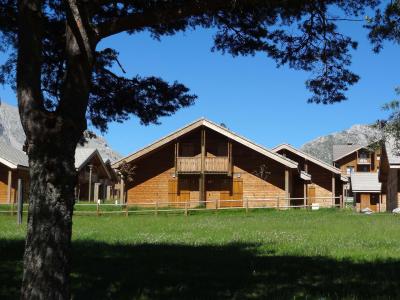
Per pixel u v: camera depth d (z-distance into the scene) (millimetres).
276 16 8133
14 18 8320
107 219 28000
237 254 12102
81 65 5738
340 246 13766
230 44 8914
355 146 88750
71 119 5469
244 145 38375
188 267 10055
